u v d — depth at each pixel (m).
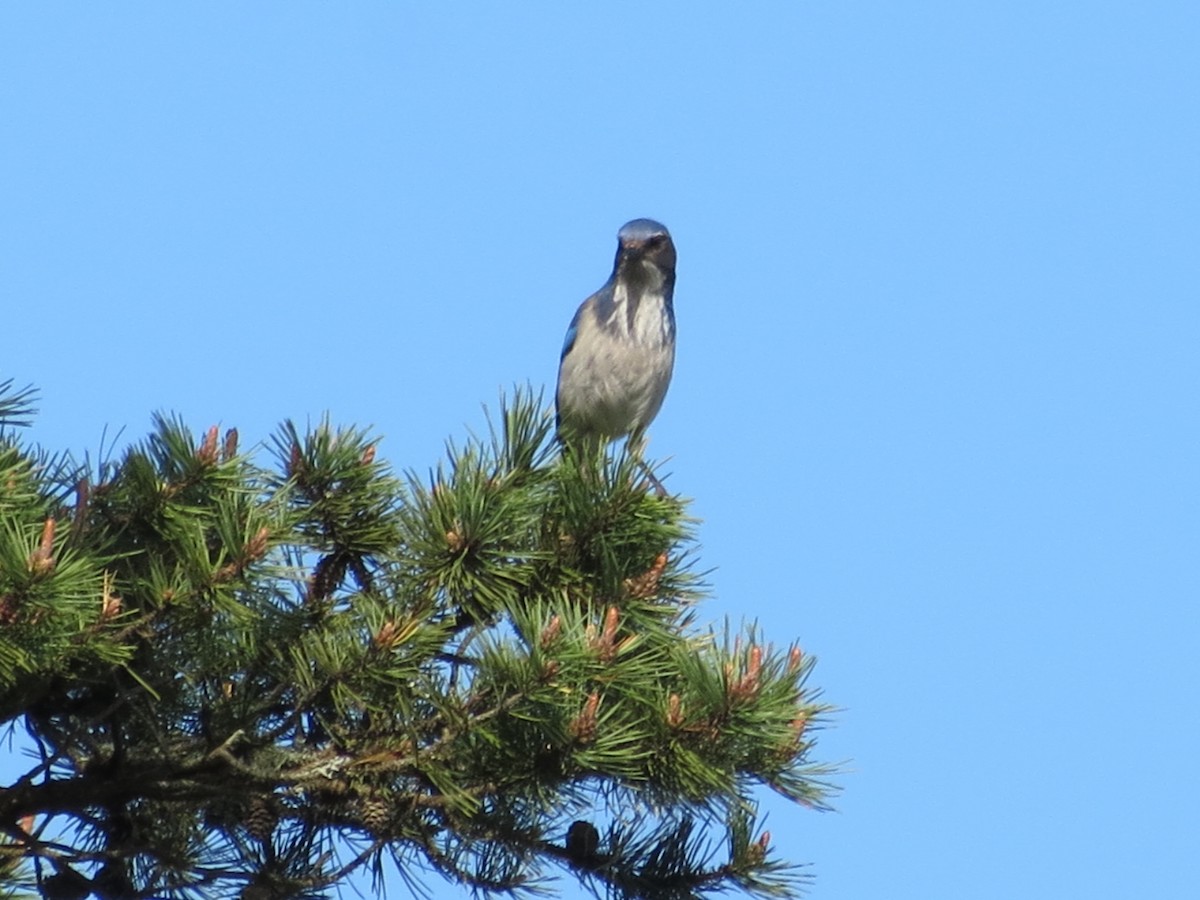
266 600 10.49
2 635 9.12
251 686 10.86
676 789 10.38
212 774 10.62
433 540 10.71
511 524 10.89
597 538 11.59
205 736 10.61
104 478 11.02
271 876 10.88
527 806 10.67
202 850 11.64
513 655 9.91
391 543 11.45
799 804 10.68
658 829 11.13
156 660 10.38
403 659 10.20
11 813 10.67
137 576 10.70
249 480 11.20
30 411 10.88
